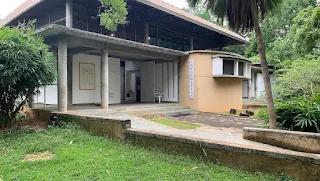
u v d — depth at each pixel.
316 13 8.93
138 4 10.82
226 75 12.42
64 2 9.71
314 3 19.58
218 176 3.27
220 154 3.74
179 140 4.23
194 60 12.29
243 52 26.06
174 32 14.51
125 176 3.26
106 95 9.12
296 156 3.08
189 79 12.48
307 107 5.91
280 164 3.21
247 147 3.50
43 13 11.10
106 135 5.55
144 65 14.23
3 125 6.71
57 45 8.22
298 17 10.10
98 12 10.78
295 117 5.96
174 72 13.29
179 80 13.00
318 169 2.92
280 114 6.45
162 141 4.47
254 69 18.62
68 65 10.40
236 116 10.77
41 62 6.23
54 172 3.41
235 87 13.65
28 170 3.49
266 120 7.43
